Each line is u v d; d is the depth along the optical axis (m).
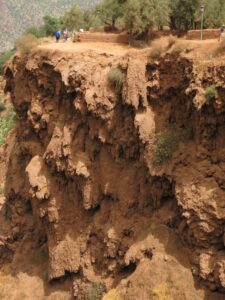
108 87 20.55
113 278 19.47
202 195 16.81
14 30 151.00
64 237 21.83
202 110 17.19
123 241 19.48
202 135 17.56
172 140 18.56
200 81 17.33
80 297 19.88
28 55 24.69
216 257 16.45
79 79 21.41
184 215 17.00
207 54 17.86
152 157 18.75
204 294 16.42
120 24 31.66
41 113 23.91
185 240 17.48
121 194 20.14
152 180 18.75
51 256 21.77
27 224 26.02
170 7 29.06
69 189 21.89
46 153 22.52
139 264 17.80
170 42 19.55
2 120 51.66
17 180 26.98
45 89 23.83
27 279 23.38
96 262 20.39
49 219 22.25
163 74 19.41
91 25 43.31
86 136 21.50
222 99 16.72
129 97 19.55
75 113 21.77
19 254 25.27
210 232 16.52
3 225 27.78
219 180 16.86
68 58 22.70
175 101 19.19
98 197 21.00
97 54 22.50
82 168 20.94
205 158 17.42
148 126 19.20
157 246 17.92
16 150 27.92
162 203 19.05
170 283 16.73
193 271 16.88
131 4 27.03
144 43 26.28
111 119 20.45
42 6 162.00
